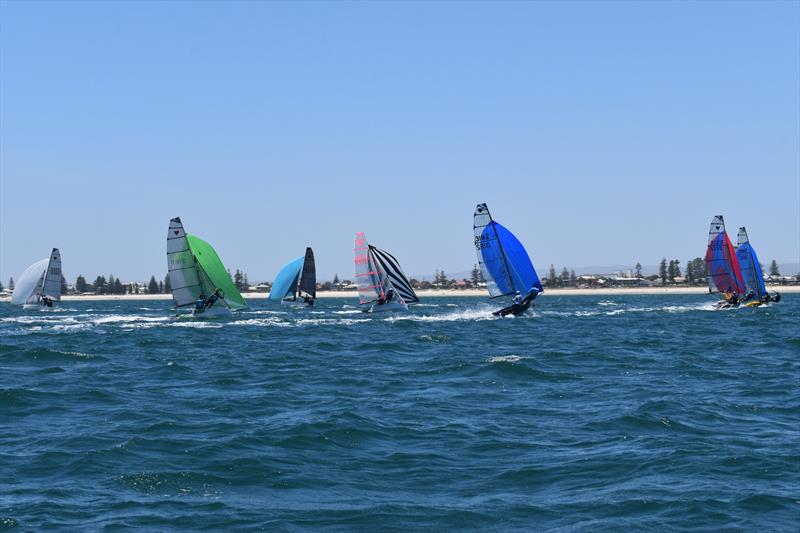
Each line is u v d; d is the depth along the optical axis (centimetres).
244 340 5009
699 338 4938
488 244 6550
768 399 2502
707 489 1489
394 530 1302
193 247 7112
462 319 6806
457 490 1523
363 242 7500
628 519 1334
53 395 2609
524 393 2658
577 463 1695
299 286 10506
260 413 2305
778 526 1298
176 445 1856
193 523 1328
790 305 10094
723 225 7831
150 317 8056
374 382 2961
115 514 1371
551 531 1291
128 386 2888
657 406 2320
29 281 10662
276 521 1341
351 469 1672
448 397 2577
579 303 13338
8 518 1345
